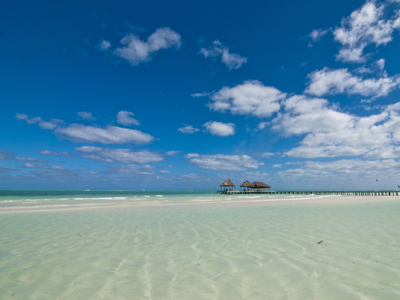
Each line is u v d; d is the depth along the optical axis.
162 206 15.90
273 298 2.73
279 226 7.32
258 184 64.06
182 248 4.93
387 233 5.98
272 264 3.86
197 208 14.19
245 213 11.19
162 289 3.01
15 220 9.14
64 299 2.75
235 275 3.44
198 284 3.15
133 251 4.73
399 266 3.58
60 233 6.55
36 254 4.54
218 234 6.27
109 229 7.13
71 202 21.00
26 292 2.95
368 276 3.25
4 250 4.83
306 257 4.15
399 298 2.62
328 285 3.02
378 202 20.30
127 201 22.45
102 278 3.38
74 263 4.03
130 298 2.77
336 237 5.59
